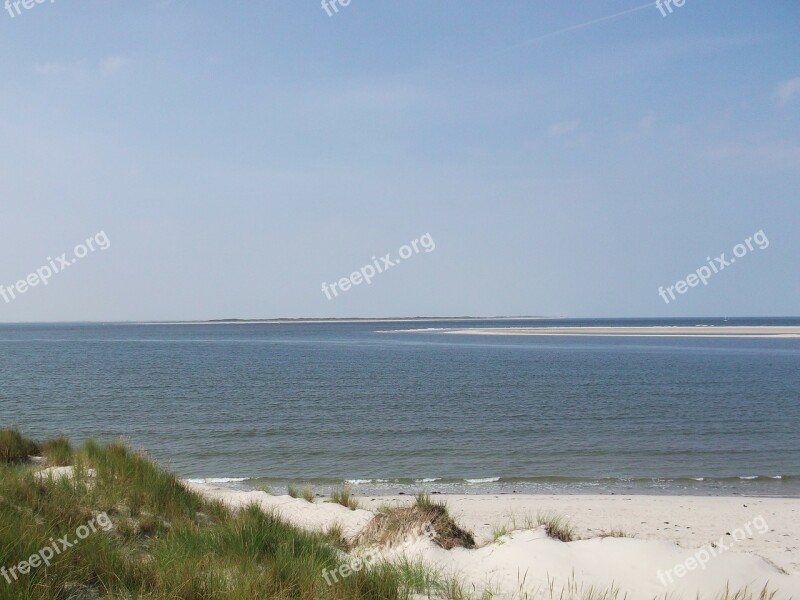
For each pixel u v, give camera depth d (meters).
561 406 32.25
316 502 12.58
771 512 13.19
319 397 36.47
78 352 87.19
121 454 11.81
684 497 15.15
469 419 28.20
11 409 31.69
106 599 5.22
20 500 7.50
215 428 26.00
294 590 5.68
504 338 130.88
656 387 40.56
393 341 122.38
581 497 15.07
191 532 7.34
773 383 42.31
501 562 6.99
